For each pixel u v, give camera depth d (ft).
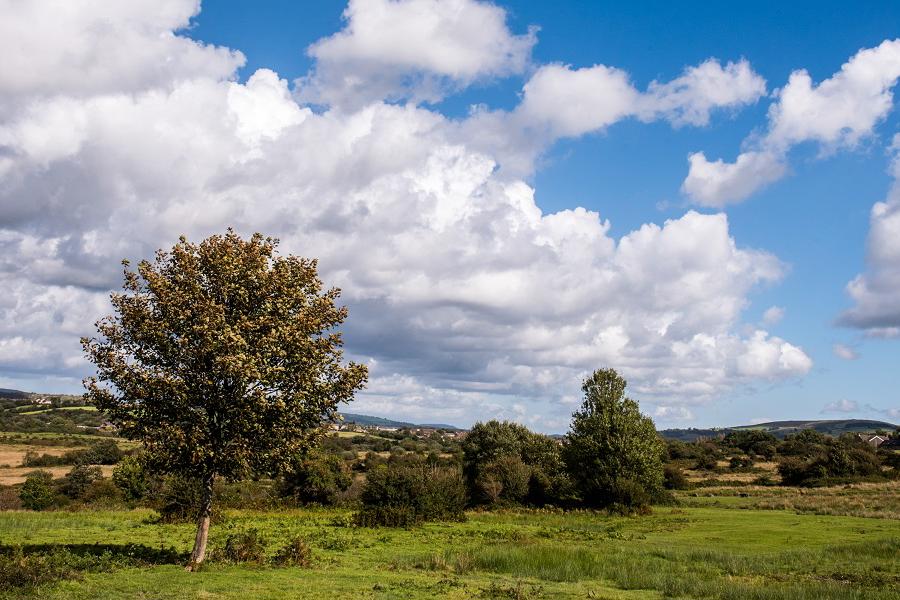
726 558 83.61
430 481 150.92
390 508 132.36
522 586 61.67
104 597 45.83
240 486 204.33
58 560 58.08
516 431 269.44
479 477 206.18
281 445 62.18
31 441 392.06
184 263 62.08
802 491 241.55
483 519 154.40
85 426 483.51
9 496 201.87
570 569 72.38
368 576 63.16
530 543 97.66
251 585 52.90
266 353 60.44
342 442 428.56
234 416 59.67
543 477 202.49
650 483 194.08
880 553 87.76
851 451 293.23
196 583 52.85
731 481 303.07
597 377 206.28
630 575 69.62
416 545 95.96
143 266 62.39
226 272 62.03
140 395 58.90
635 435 198.59
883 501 187.73
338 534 109.29
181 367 60.08
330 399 64.08
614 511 174.81
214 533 97.81
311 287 66.69
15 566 51.93
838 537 111.45
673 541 107.76
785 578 70.03
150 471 63.57
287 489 192.24
